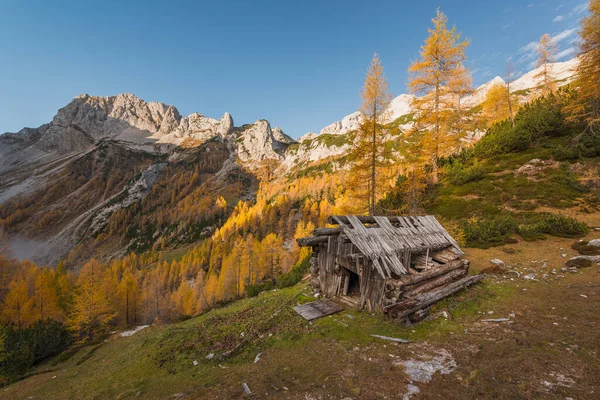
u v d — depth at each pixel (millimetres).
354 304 11242
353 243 10703
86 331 36656
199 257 97625
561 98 35656
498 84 48312
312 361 7621
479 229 20094
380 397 5570
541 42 45938
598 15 24984
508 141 33438
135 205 164500
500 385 5410
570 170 25188
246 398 6125
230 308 17906
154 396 7336
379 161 22531
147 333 19188
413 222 13898
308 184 152875
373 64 21500
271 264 67125
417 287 10547
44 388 12242
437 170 29984
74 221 156500
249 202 173500
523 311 9078
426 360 6840
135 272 92188
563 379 5336
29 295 56812
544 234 18625
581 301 9227
